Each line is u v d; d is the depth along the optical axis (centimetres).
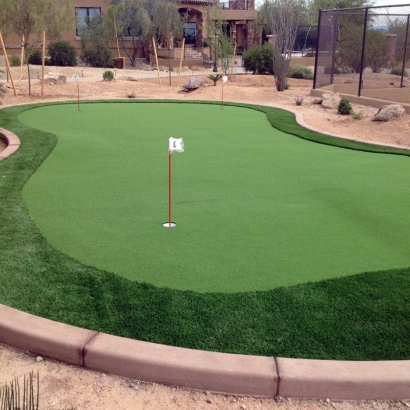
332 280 374
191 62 3325
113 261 403
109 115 1223
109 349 283
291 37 1941
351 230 482
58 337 292
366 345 297
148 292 352
